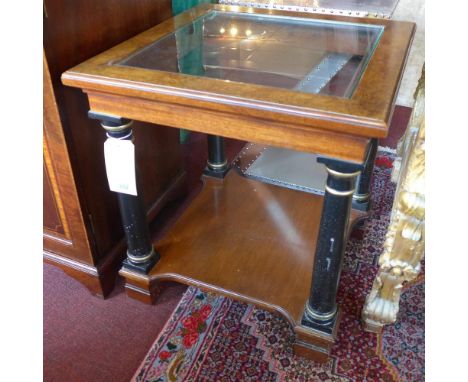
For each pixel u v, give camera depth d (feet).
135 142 4.01
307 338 3.33
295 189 5.00
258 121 2.44
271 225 4.38
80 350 3.56
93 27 3.14
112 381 3.34
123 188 3.14
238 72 2.79
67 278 4.26
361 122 2.12
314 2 4.54
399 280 3.29
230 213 4.55
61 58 2.90
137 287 3.91
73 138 3.21
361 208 4.48
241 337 3.67
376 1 4.55
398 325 3.79
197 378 3.35
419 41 7.08
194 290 4.14
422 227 2.92
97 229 3.77
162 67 2.83
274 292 3.59
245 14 4.11
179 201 5.28
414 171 2.77
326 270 2.95
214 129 2.61
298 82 2.60
